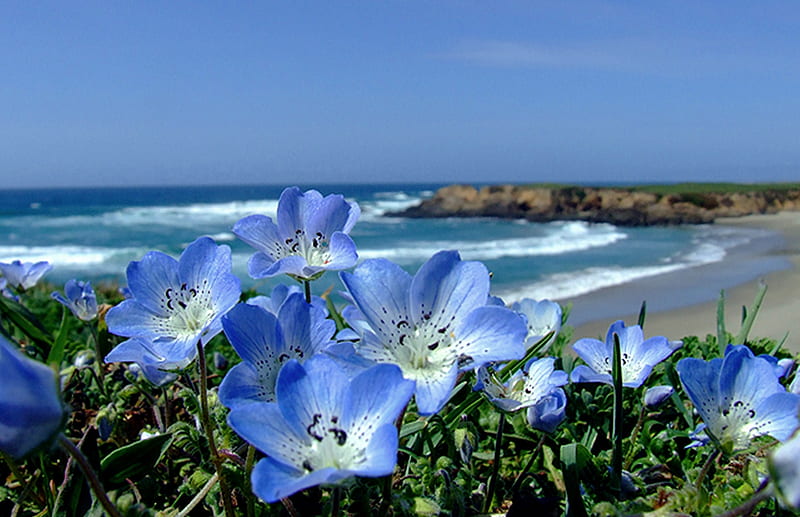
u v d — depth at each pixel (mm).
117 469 162
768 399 153
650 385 237
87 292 257
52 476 190
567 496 155
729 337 264
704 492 144
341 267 181
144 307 166
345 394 131
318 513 159
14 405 110
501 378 197
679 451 204
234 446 172
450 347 151
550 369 179
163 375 194
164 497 185
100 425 202
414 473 161
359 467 120
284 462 124
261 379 155
